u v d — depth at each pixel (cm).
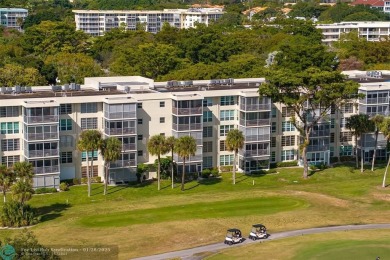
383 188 12531
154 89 14025
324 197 11856
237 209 11088
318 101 13025
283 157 14400
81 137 11950
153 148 12200
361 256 8944
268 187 12712
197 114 13150
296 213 10900
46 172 12175
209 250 9238
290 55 15150
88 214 10762
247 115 13575
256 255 9006
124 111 12594
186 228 10081
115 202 11550
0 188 11719
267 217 10669
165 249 9250
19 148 12381
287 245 9412
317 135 14275
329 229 10162
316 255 8981
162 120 13200
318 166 14188
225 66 19875
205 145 13650
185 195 12012
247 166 13762
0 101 12106
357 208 11244
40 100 12288
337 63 15362
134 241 9500
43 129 12050
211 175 13412
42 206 11319
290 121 14025
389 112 14612
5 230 9950
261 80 15550
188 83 14650
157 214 10769
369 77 16200
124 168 12788
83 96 12731
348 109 14712
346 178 13450
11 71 18938
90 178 12719
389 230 10119
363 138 14425
